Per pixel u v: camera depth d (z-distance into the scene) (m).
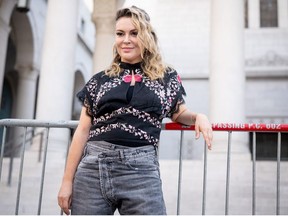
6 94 21.53
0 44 14.17
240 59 10.34
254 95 19.02
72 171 2.49
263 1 20.02
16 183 8.64
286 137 11.17
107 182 2.26
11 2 14.61
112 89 2.36
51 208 7.74
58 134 10.58
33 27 18.53
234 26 10.45
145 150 2.29
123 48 2.46
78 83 24.45
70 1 11.23
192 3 20.27
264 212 7.50
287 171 8.60
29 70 18.59
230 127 3.23
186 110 2.62
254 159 3.27
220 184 8.34
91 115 2.51
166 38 20.12
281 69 18.92
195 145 17.84
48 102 10.62
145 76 2.41
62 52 10.90
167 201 8.01
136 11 2.48
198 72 19.55
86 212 2.26
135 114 2.31
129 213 2.22
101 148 2.31
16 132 16.53
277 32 19.39
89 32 25.36
